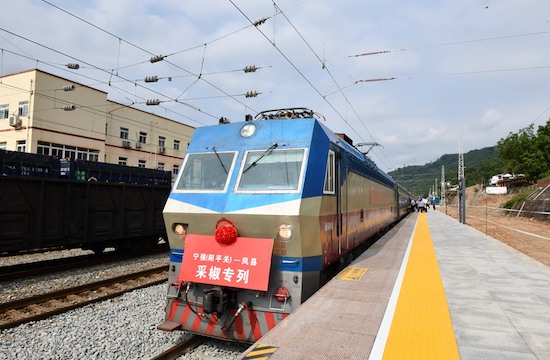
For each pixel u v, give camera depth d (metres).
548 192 36.41
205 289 6.02
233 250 5.89
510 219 37.62
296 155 6.27
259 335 5.70
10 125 30.91
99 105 35.84
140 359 5.63
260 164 6.41
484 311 5.18
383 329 4.44
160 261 13.77
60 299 8.70
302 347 3.92
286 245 5.73
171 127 46.94
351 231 8.78
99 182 13.19
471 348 3.93
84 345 6.03
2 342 6.18
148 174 18.95
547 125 67.75
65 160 14.94
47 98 31.23
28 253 14.92
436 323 4.67
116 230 13.95
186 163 7.03
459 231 18.84
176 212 6.41
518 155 81.00
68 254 15.35
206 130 7.38
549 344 4.05
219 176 6.58
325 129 7.24
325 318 4.81
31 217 11.20
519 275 7.63
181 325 6.18
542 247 17.81
